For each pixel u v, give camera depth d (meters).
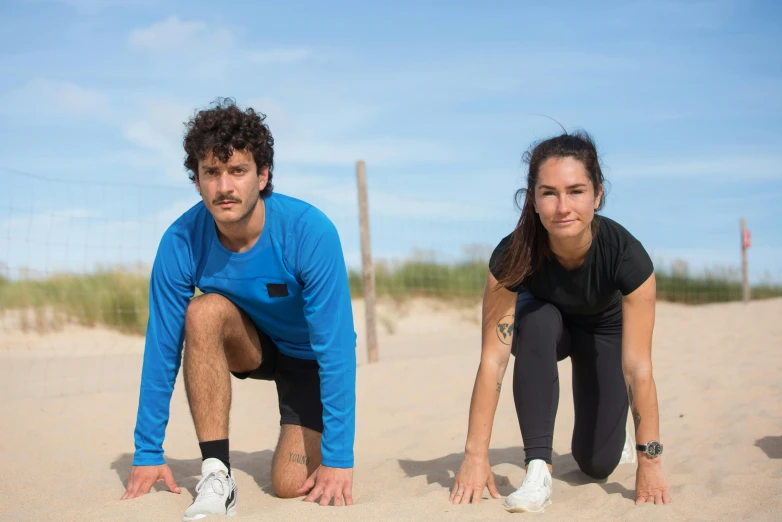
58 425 4.44
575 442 3.15
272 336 3.07
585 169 2.54
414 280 12.05
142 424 2.84
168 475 2.86
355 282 11.88
